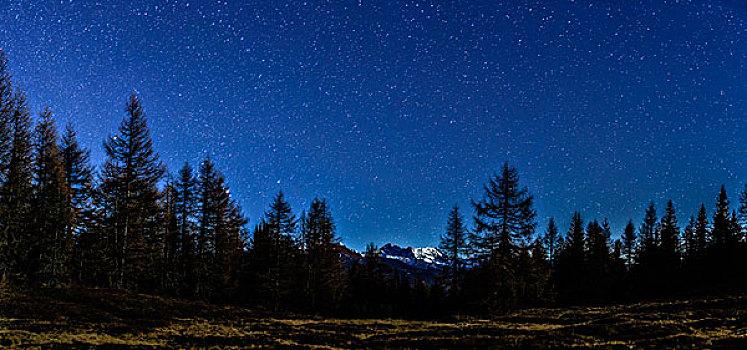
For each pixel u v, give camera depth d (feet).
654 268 219.41
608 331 96.22
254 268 193.98
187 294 174.40
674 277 216.33
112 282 150.51
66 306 109.70
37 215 140.36
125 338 88.99
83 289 129.59
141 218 151.53
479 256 138.41
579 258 225.76
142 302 125.90
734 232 223.30
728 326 96.22
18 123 136.26
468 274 151.23
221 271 179.22
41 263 132.77
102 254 146.51
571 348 80.48
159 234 160.86
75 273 160.25
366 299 209.87
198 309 131.85
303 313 169.78
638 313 127.24
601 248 232.53
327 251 199.00
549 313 147.33
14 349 71.10
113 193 144.66
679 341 81.10
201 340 91.50
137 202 144.77
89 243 154.71
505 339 91.76
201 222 169.89
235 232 186.39
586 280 219.61
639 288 216.74
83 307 111.86
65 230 151.23
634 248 262.26
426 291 208.95
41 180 149.07
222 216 176.14
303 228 197.47
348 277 225.97
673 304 136.26
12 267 125.18
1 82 134.72
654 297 193.47
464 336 98.68
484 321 132.16
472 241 139.33
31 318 96.84
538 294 172.24
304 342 95.66
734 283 187.52
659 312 125.18
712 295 164.66
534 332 102.47
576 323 122.31
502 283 136.77
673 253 224.53
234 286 189.26
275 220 186.91
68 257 148.25
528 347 83.41
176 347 83.25
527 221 136.77
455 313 149.28
